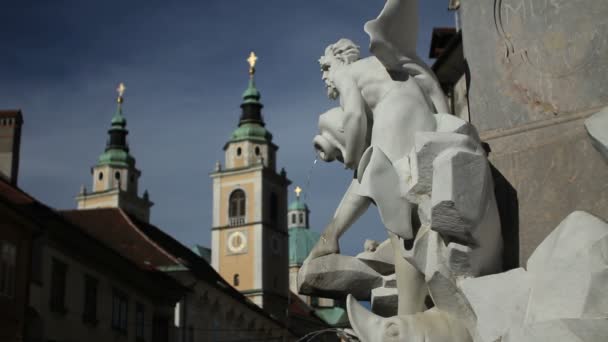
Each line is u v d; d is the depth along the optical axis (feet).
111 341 111.86
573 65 16.70
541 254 13.65
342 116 18.38
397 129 16.92
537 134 16.62
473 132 16.72
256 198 280.31
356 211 18.52
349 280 18.60
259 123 295.69
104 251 109.70
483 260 14.85
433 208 14.42
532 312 12.98
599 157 15.84
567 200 15.99
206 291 152.87
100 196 293.84
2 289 87.71
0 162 107.76
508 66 17.33
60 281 100.63
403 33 17.47
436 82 17.76
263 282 271.69
